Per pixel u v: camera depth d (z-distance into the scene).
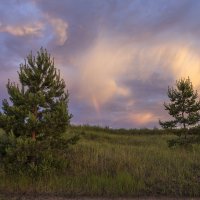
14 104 18.67
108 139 33.06
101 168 19.50
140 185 17.12
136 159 21.00
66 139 19.20
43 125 18.25
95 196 16.17
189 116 27.33
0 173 17.50
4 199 15.09
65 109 18.44
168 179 17.91
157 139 33.62
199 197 16.28
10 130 18.34
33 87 19.06
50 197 15.70
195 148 26.72
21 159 17.58
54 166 18.31
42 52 19.14
